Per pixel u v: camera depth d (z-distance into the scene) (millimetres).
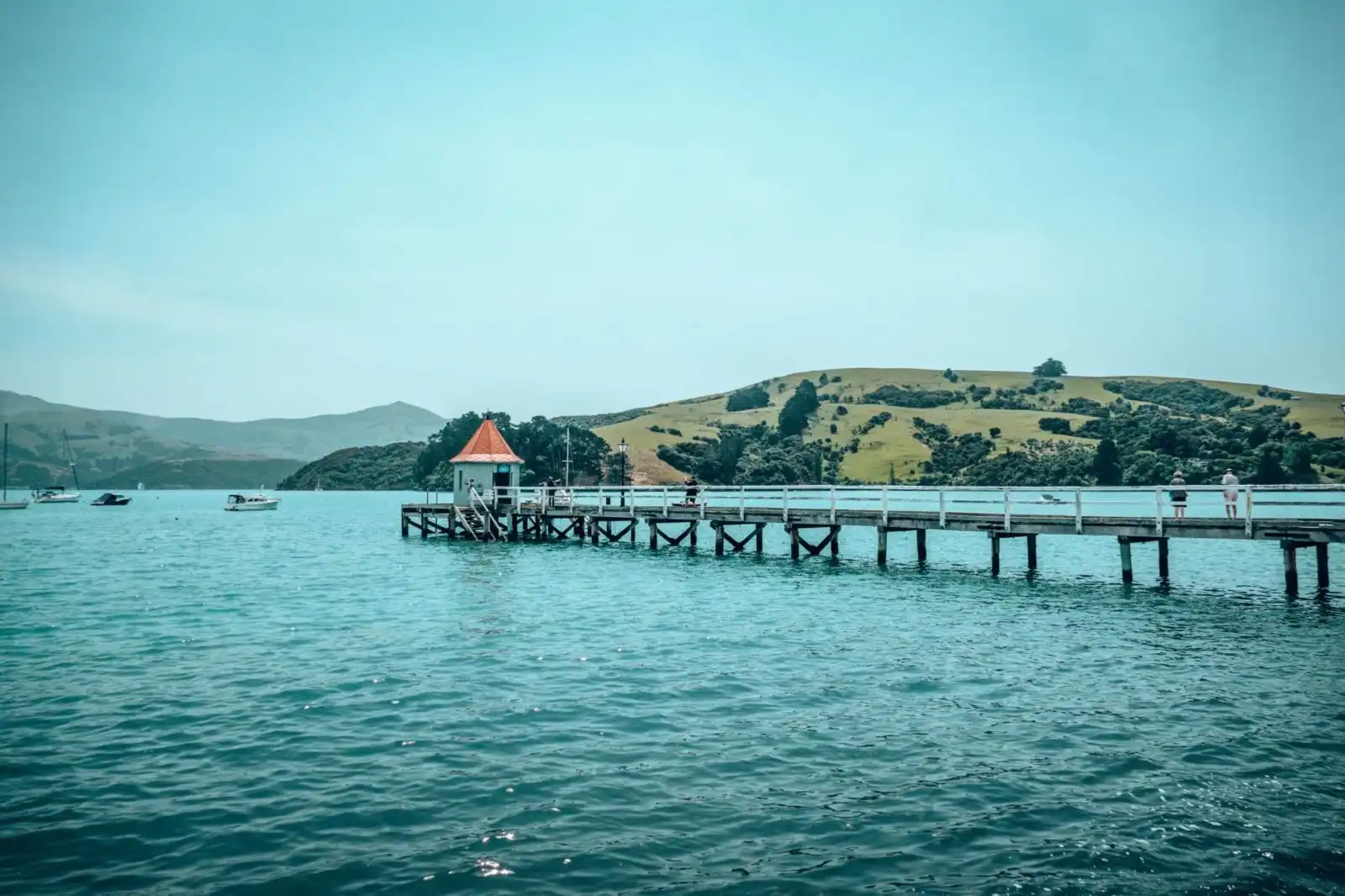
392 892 9750
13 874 10133
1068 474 138750
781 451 174000
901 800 12297
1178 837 11031
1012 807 12039
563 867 10305
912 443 171750
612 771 13508
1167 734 15180
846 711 16703
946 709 16844
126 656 21984
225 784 12984
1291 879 9930
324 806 12133
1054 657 21422
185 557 53906
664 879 10031
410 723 15984
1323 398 179375
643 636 24375
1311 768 13430
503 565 44844
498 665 20750
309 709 16969
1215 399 186625
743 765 13750
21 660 21641
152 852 10719
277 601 32281
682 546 58062
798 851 10750
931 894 9648
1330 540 28844
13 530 90312
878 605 30234
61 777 13266
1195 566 46625
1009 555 55844
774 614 28375
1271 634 24484
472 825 11523
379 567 44844
